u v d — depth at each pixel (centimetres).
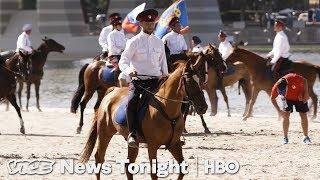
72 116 3009
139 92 1429
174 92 1388
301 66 2659
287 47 2638
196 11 8469
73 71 5572
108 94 1523
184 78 1386
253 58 2666
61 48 3297
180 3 2273
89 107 3428
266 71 2661
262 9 9838
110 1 8506
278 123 2703
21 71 3097
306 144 2152
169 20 2170
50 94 4094
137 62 1444
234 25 8500
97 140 1642
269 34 7931
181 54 2095
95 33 8325
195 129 2538
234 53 2669
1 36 8419
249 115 2789
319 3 10500
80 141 2264
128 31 2352
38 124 2745
